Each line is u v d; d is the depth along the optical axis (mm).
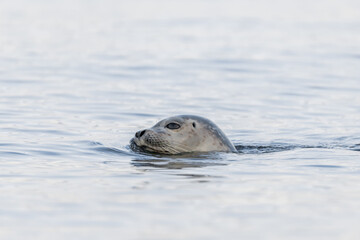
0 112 53469
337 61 90062
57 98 61312
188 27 128000
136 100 61500
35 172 34094
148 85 70250
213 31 122750
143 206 27797
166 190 30594
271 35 118688
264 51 99250
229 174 34406
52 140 43125
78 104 58562
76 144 42031
